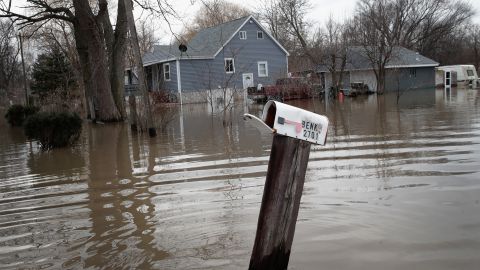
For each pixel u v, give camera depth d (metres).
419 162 8.23
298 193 3.59
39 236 5.47
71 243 5.16
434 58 59.78
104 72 24.16
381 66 39.69
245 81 40.97
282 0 49.44
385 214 5.51
